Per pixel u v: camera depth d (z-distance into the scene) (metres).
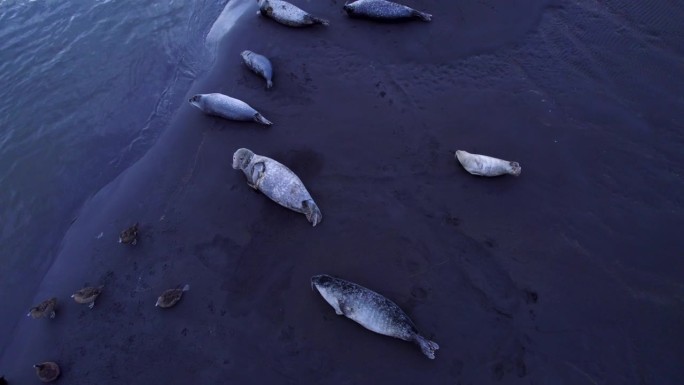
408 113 7.62
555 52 8.32
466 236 6.10
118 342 5.60
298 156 7.19
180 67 9.37
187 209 6.80
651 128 7.05
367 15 9.23
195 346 5.46
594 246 5.91
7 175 7.94
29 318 6.06
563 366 4.97
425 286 5.68
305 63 8.63
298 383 5.08
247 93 8.24
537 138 7.11
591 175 6.60
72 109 8.84
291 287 5.82
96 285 6.15
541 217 6.23
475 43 8.66
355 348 5.27
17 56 9.88
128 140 8.21
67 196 7.56
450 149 7.07
